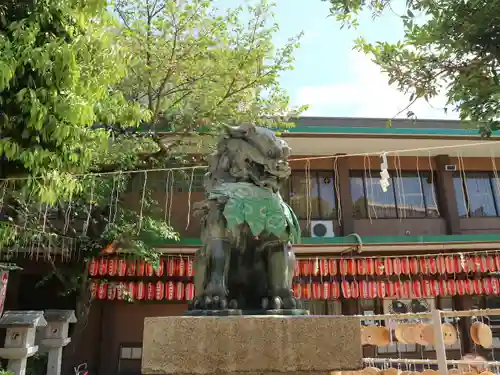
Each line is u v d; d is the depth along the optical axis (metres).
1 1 5.29
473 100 4.93
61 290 13.45
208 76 11.61
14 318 8.13
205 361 2.97
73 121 5.24
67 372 11.43
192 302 3.94
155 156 11.87
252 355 3.00
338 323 3.11
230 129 4.25
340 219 15.28
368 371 6.62
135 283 12.73
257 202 3.87
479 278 14.20
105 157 10.24
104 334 13.36
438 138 14.45
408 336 6.30
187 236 14.24
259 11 11.44
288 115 12.47
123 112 6.87
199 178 14.68
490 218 15.88
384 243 13.50
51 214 12.38
